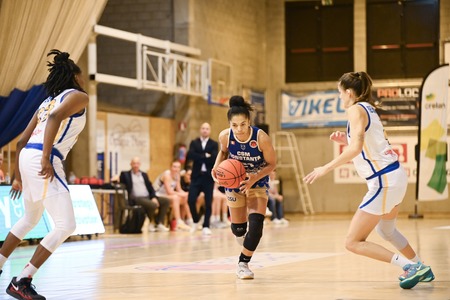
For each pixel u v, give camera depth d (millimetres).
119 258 10008
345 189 25484
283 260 9242
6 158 16562
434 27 24969
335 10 25766
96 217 14570
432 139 19938
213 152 15492
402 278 6371
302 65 26016
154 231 16453
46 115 5945
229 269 8297
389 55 25250
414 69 25094
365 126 6305
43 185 5801
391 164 6324
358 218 6402
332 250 10758
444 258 9141
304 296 5992
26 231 6117
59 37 15234
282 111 25938
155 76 19922
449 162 24031
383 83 24938
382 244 11711
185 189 17828
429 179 20047
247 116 7125
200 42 22406
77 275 7930
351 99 6570
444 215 23203
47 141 5719
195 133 21969
